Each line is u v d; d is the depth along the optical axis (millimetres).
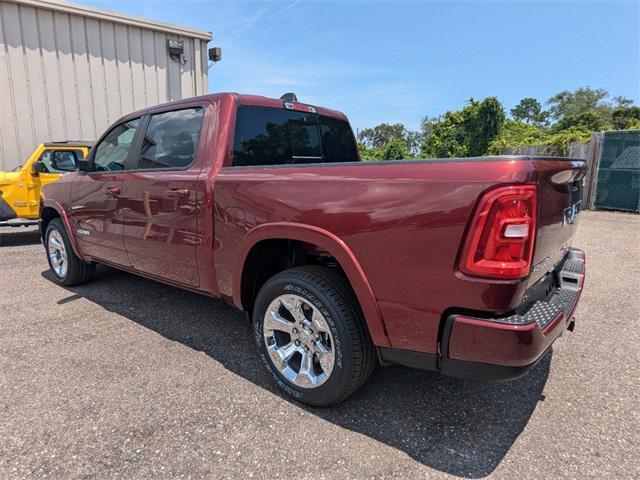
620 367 2984
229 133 2969
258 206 2549
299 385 2498
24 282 5027
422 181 1928
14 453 2088
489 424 2346
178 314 3975
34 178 7402
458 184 1833
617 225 9102
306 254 2820
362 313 2301
